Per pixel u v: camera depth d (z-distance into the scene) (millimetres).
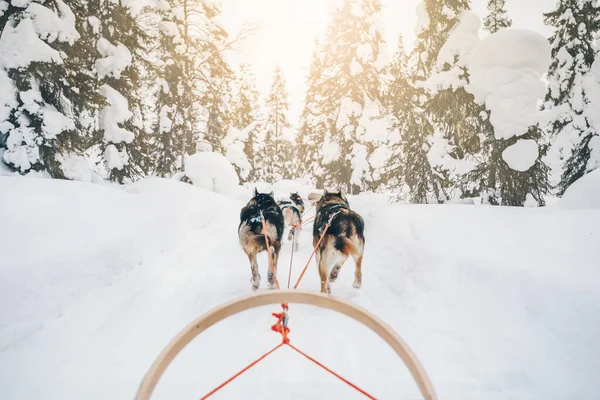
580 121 15797
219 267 6539
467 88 11133
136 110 14148
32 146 9359
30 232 5391
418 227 6992
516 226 6027
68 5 10445
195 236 8492
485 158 11727
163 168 18016
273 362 3400
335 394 2930
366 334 3951
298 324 4219
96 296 4633
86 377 3121
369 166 19016
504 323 3754
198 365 3357
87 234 6051
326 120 20984
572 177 15594
